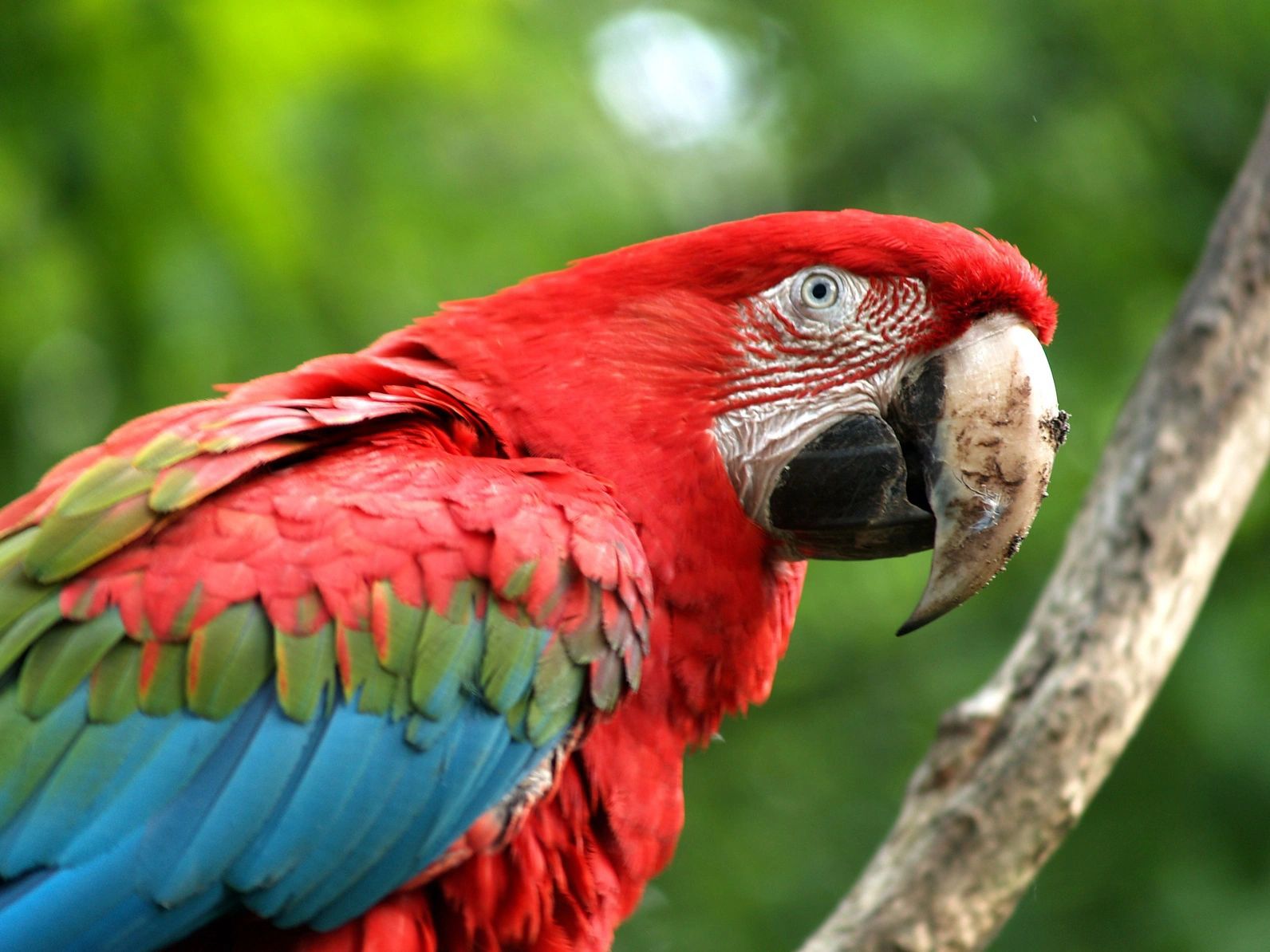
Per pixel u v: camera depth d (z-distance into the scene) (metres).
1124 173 11.02
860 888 5.23
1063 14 11.05
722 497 4.64
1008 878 5.15
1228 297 5.60
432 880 4.18
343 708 3.91
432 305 9.01
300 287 8.22
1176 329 5.63
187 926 3.83
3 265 7.68
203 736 3.83
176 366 7.92
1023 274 4.78
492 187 9.83
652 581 4.47
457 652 4.01
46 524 3.96
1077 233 10.86
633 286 4.71
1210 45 11.01
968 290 4.72
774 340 4.73
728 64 12.07
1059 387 10.34
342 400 4.27
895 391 4.77
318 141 8.48
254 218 7.79
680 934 10.24
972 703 5.30
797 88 11.62
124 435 4.22
